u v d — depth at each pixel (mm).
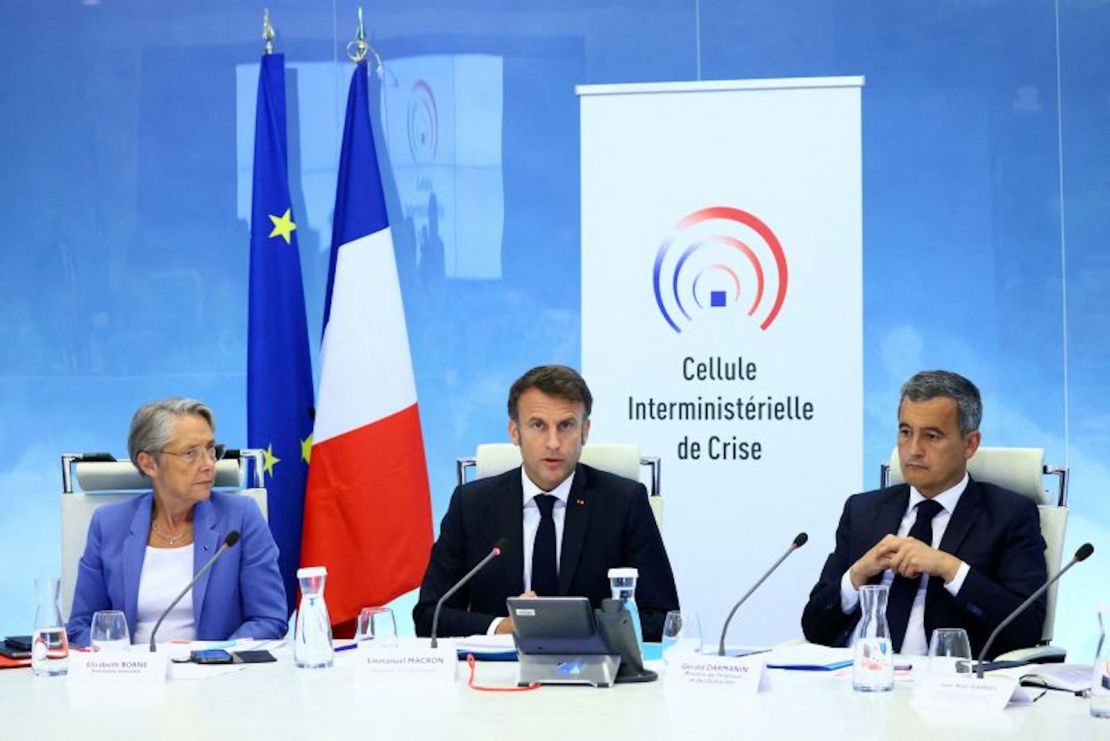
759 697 3164
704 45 6559
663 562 4461
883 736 2742
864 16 6496
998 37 6457
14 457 6828
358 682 3355
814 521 5844
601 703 3107
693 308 5898
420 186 6695
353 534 5809
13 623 6797
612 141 5930
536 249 6680
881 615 3244
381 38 6691
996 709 2994
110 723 3000
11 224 6824
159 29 6770
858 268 5832
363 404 5852
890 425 6551
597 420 5938
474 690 3283
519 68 6652
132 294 6805
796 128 5848
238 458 4879
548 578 4438
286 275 6043
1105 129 6426
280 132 6090
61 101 6805
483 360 6707
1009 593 4133
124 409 6820
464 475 4867
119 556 4422
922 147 6512
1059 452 6469
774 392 5859
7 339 6828
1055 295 6461
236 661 3766
